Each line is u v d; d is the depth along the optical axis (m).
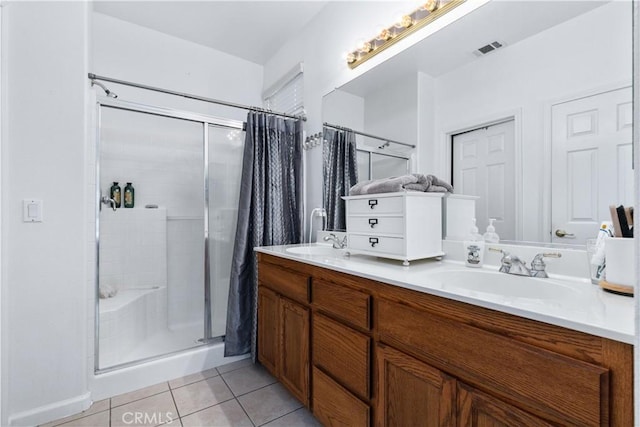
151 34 2.61
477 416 0.76
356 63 1.92
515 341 0.70
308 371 1.43
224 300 2.54
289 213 2.33
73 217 1.58
